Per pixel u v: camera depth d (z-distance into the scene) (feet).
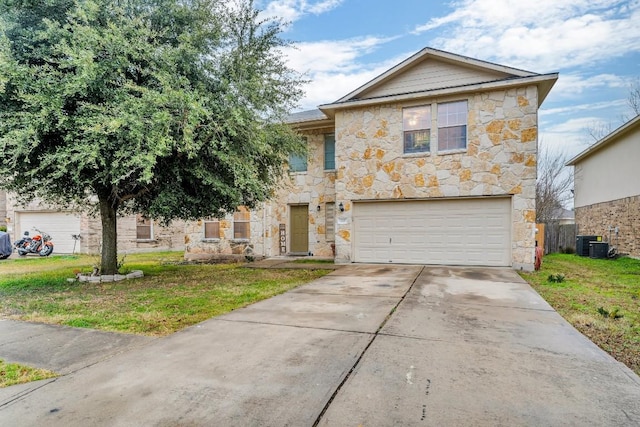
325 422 7.40
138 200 29.66
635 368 10.36
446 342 12.09
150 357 11.11
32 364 10.69
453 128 32.27
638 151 40.55
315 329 13.69
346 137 35.68
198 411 7.90
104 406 8.16
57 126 19.85
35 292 22.41
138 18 21.42
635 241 41.32
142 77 22.79
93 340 12.88
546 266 33.86
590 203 56.24
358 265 34.22
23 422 7.55
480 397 8.33
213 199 26.71
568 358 10.69
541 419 7.41
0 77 18.56
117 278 27.09
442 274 27.32
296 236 44.06
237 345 12.03
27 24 21.85
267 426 7.30
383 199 34.30
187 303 18.83
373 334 12.98
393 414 7.64
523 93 30.14
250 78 24.91
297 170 43.32
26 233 50.88
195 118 19.94
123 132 19.74
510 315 15.56
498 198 31.09
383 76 34.60
